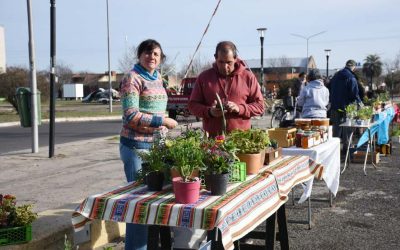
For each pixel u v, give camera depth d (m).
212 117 4.55
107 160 9.81
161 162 3.18
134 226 3.92
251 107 4.57
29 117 10.76
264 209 3.34
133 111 3.83
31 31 10.36
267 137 4.02
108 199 3.01
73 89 66.06
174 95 21.05
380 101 12.17
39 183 7.52
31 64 10.65
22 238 3.91
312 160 4.88
